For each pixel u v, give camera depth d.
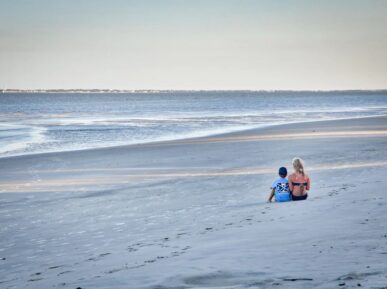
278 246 8.78
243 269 7.27
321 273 6.70
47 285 7.90
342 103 194.38
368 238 8.85
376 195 14.18
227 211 14.62
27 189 21.95
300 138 44.75
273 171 24.89
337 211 12.03
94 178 24.86
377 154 29.89
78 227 14.01
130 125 72.94
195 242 10.25
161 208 16.31
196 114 110.12
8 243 12.48
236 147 38.56
